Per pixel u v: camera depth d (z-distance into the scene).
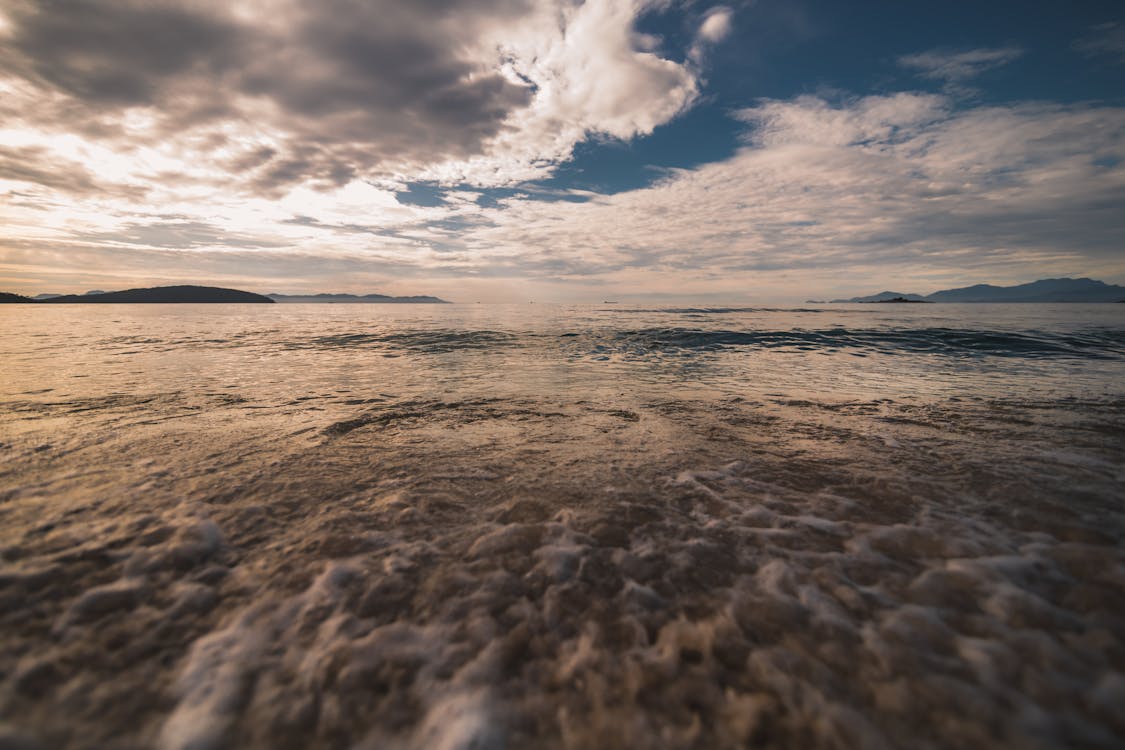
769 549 2.39
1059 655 1.60
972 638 1.70
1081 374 7.96
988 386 6.93
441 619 1.88
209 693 1.50
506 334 17.02
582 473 3.50
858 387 6.96
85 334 16.86
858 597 1.97
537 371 8.78
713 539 2.50
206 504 2.88
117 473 3.38
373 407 5.68
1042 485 3.11
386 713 1.46
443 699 1.51
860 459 3.74
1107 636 1.67
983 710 1.40
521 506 2.93
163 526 2.58
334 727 1.41
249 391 6.63
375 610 1.92
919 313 32.19
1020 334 14.05
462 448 4.11
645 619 1.87
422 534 2.56
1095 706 1.40
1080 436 4.27
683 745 1.34
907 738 1.33
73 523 2.58
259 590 2.04
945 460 3.66
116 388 6.68
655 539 2.51
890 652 1.64
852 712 1.42
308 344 13.82
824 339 14.13
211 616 1.86
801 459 3.77
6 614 1.80
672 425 4.86
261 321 27.03
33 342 13.69
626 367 9.31
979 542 2.39
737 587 2.07
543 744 1.36
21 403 5.63
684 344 13.57
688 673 1.59
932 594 1.97
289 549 2.38
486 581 2.13
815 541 2.46
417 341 14.77
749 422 4.96
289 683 1.56
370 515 2.79
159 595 1.98
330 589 2.05
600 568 2.23
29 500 2.88
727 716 1.43
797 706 1.45
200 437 4.32
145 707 1.44
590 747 1.35
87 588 2.00
